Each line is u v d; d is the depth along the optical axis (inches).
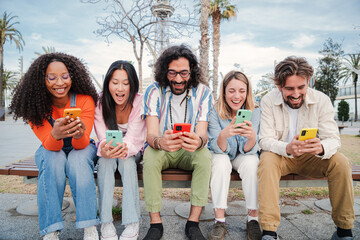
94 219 71.2
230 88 86.5
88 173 71.8
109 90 84.7
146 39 253.9
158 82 91.0
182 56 85.7
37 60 74.1
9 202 111.7
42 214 68.8
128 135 87.0
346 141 335.3
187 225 78.7
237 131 78.2
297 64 79.8
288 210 108.7
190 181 87.6
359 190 135.9
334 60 957.8
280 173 80.6
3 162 199.6
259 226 80.6
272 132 87.7
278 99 88.2
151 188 76.9
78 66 79.0
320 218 100.6
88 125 79.1
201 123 86.7
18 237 82.6
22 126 657.6
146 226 93.4
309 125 86.3
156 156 77.8
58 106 81.4
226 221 98.0
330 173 76.1
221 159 80.4
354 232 87.0
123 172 76.2
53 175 70.1
